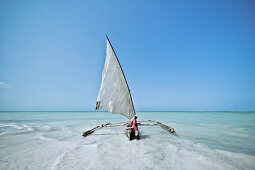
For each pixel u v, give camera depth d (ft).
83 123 47.34
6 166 11.93
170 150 16.25
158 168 11.48
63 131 29.99
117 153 15.07
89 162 12.59
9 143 19.63
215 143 19.77
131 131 22.04
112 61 27.81
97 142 19.88
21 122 49.88
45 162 12.83
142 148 16.99
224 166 11.93
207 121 55.93
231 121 56.29
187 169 11.36
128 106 26.08
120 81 27.02
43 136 24.43
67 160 13.00
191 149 16.72
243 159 13.58
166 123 47.01
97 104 29.58
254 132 28.94
